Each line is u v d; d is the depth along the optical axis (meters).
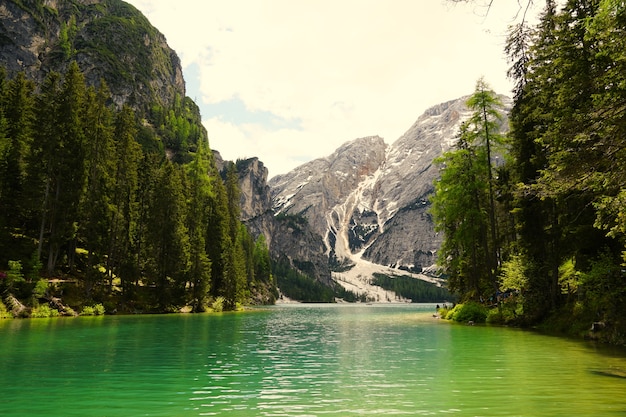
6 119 52.84
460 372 13.46
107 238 55.47
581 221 25.20
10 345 19.56
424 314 68.06
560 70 20.47
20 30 169.12
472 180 42.22
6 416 8.34
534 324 32.25
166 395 10.21
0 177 47.56
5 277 38.53
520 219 32.62
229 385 11.46
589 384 11.46
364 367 14.59
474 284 48.44
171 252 63.38
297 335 27.69
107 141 58.62
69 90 51.09
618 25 12.75
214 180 101.19
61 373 12.98
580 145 14.51
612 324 22.12
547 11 20.17
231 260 78.88
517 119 32.50
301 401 9.66
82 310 46.34
